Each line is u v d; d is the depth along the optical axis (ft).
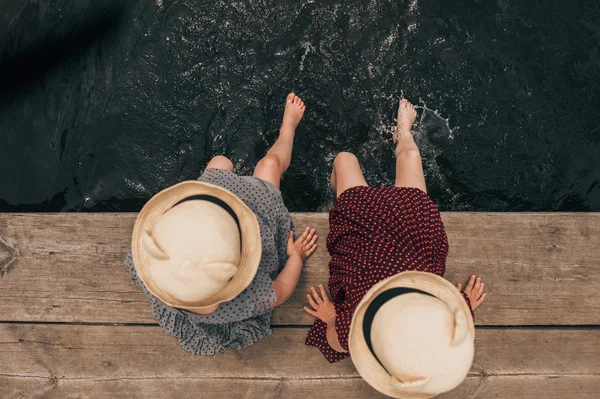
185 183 6.73
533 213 10.10
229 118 12.34
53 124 12.16
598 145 12.35
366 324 6.64
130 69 12.46
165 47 12.58
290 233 9.40
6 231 9.85
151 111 12.32
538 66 12.66
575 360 9.62
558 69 12.66
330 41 12.66
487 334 9.69
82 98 12.32
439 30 12.76
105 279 9.77
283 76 12.50
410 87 12.50
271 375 9.46
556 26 12.85
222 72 12.50
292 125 11.62
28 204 11.88
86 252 9.84
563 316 9.77
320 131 12.32
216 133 12.27
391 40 12.68
